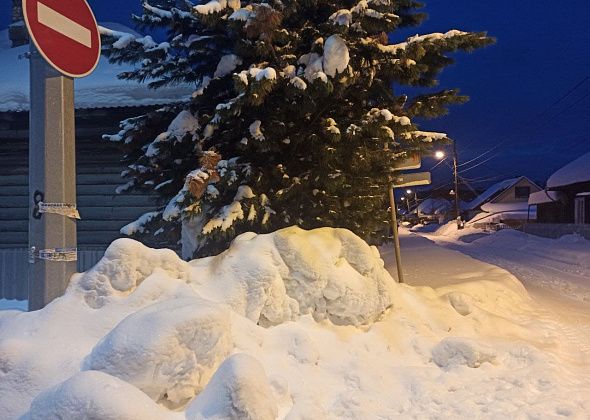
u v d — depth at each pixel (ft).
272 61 19.19
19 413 9.91
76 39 11.64
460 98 19.26
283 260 15.35
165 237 21.93
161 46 20.65
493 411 12.43
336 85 18.06
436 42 18.02
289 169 20.03
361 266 16.66
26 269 26.81
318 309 15.48
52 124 11.66
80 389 8.75
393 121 18.20
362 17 17.65
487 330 19.21
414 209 298.15
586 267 54.34
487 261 61.26
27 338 11.23
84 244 28.37
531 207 177.47
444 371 14.76
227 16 18.66
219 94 20.71
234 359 9.87
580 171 101.45
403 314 17.34
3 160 28.94
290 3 18.19
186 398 10.37
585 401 13.17
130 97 25.79
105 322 12.00
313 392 12.22
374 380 13.38
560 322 23.47
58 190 11.70
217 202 18.88
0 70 29.99
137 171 20.57
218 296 14.10
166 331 10.18
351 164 19.44
